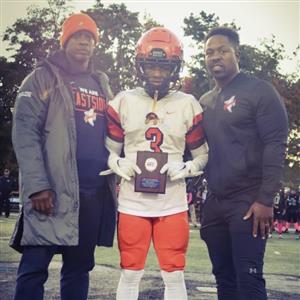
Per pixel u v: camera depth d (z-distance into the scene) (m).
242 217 3.02
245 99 3.04
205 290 4.79
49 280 4.88
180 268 2.91
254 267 2.97
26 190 2.86
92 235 3.17
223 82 3.22
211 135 3.14
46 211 2.88
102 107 3.20
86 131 3.08
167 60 2.98
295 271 6.24
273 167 2.94
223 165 3.09
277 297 4.68
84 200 3.09
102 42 19.70
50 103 2.99
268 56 18.62
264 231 2.96
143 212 2.93
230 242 3.20
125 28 20.30
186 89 3.40
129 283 2.91
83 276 3.23
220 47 3.17
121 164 2.98
